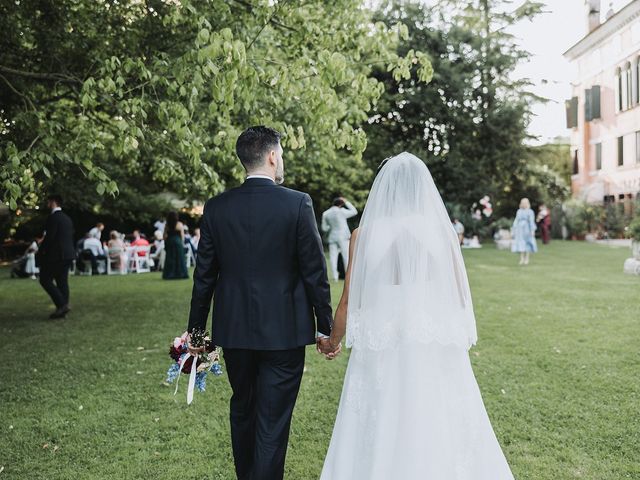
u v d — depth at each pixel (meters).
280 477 2.64
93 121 6.46
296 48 5.78
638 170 27.22
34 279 13.94
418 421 2.21
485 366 5.11
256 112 5.61
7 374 5.16
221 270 2.75
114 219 22.98
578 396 4.29
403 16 25.45
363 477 2.26
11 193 4.41
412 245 2.33
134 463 3.33
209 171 5.41
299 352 2.72
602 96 30.70
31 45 7.15
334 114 5.76
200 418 4.05
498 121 26.11
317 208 23.64
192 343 2.79
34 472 3.21
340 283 11.41
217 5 5.20
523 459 3.26
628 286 9.92
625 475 3.07
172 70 4.71
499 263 15.06
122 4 6.73
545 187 29.84
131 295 10.30
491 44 26.53
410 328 2.27
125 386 4.79
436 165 26.17
